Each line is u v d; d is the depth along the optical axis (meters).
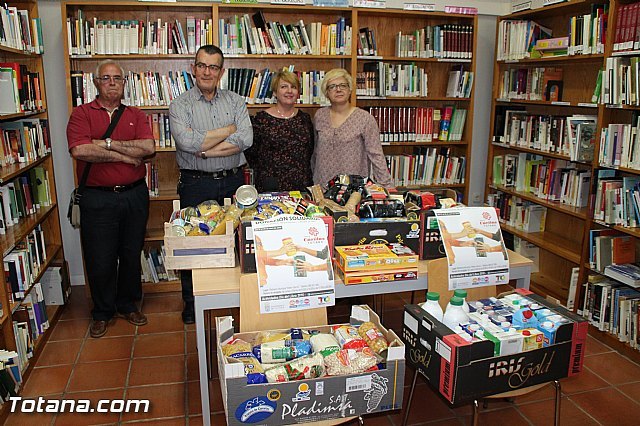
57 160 3.95
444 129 4.41
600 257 3.23
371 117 3.45
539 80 3.95
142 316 3.52
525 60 3.97
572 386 2.77
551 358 1.82
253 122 3.41
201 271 2.12
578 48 3.40
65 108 3.86
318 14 4.15
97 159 3.00
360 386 1.70
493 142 4.43
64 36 3.52
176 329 3.43
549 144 3.81
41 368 2.92
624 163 3.04
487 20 4.51
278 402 1.65
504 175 4.40
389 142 4.29
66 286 3.80
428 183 4.46
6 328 2.54
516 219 4.30
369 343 1.84
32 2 3.43
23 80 3.15
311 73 4.06
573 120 3.41
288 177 3.37
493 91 4.35
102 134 3.08
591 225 3.32
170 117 3.13
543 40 3.75
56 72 3.80
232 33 3.78
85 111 3.04
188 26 3.72
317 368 1.69
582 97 3.78
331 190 2.48
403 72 4.21
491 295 2.34
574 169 3.74
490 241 2.17
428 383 1.88
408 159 4.39
